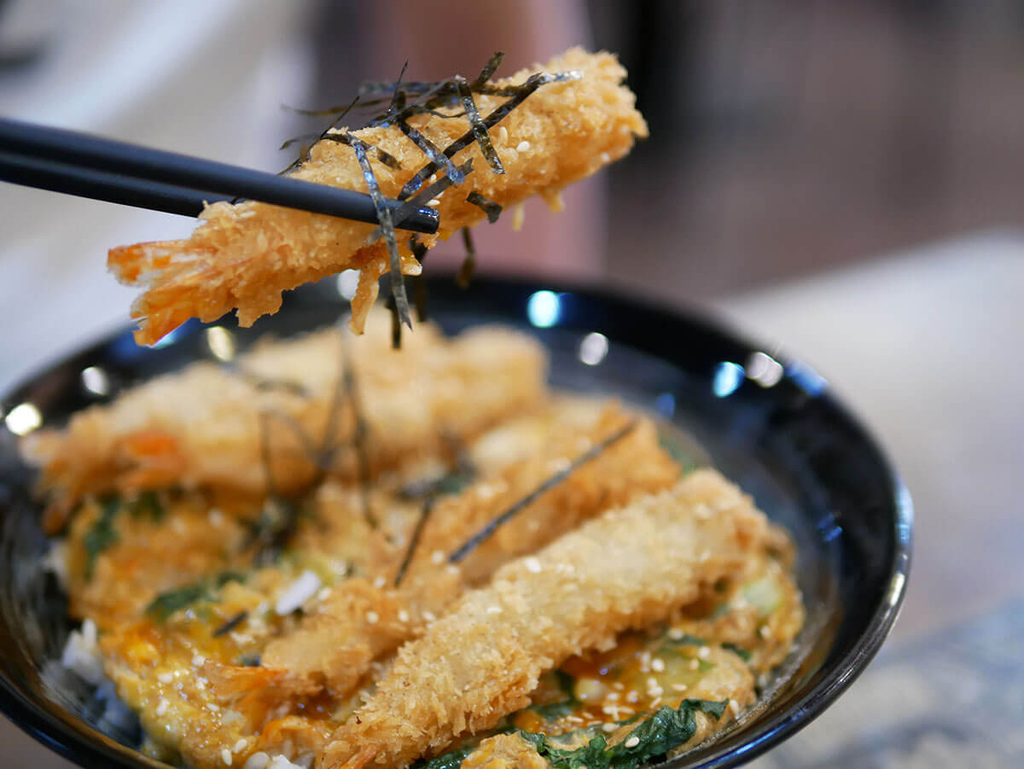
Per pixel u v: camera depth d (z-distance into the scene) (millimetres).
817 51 1188
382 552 246
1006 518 329
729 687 216
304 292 329
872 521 231
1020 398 392
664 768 174
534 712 218
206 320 182
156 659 226
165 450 275
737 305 458
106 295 448
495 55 206
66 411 279
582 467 261
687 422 296
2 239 422
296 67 571
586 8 998
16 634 214
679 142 1042
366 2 656
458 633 215
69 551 259
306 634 223
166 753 209
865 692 264
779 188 979
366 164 182
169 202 178
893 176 988
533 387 322
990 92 1117
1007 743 250
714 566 238
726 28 1208
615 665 230
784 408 277
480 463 305
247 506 284
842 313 448
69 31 428
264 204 177
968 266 496
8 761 233
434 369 320
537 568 230
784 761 246
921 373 405
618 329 322
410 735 201
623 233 918
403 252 191
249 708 213
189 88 449
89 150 151
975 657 274
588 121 207
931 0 1282
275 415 288
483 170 199
